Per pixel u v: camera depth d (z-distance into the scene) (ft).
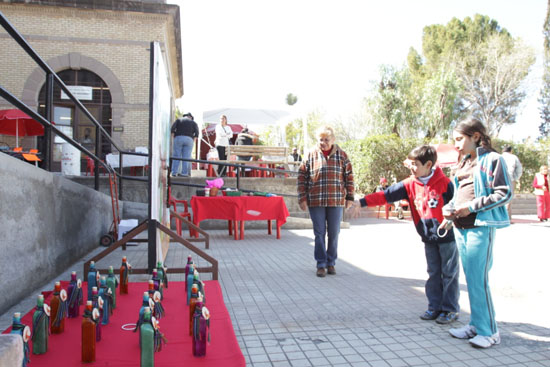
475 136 10.15
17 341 4.46
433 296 11.87
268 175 47.62
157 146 15.12
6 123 37.78
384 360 9.02
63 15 52.65
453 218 10.27
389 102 105.81
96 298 8.93
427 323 11.50
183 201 29.04
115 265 17.72
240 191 28.89
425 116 104.06
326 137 17.10
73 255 18.06
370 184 57.98
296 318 11.78
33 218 13.35
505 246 26.91
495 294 14.78
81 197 19.39
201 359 7.76
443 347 9.78
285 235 30.89
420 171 11.59
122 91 53.52
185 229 33.04
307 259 21.01
